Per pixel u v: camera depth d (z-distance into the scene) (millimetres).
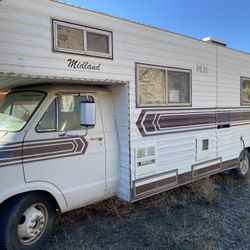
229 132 6492
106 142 4297
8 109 3979
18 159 3338
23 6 3201
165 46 4867
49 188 3617
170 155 5016
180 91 5203
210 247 3693
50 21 3426
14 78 3354
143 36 4500
